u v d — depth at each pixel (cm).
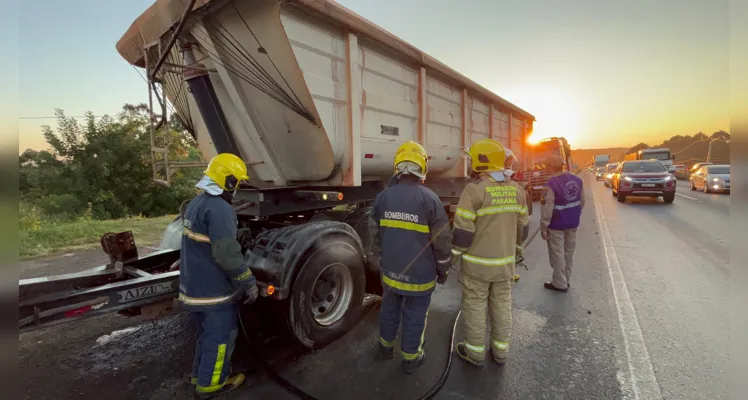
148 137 1485
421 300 279
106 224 1020
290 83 315
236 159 262
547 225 450
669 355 307
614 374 283
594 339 335
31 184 1327
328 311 345
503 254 282
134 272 305
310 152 353
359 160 374
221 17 307
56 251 706
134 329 381
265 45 306
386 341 301
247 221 392
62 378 292
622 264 561
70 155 1409
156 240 805
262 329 351
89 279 287
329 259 328
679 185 2200
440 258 278
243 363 307
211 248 250
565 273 457
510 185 290
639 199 1455
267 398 261
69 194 1330
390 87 430
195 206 256
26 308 231
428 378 281
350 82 360
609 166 2630
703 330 347
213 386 258
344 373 289
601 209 1171
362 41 385
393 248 278
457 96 591
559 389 266
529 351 317
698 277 496
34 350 338
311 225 332
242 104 344
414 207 274
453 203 645
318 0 310
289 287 299
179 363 316
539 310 398
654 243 694
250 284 257
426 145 508
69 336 365
